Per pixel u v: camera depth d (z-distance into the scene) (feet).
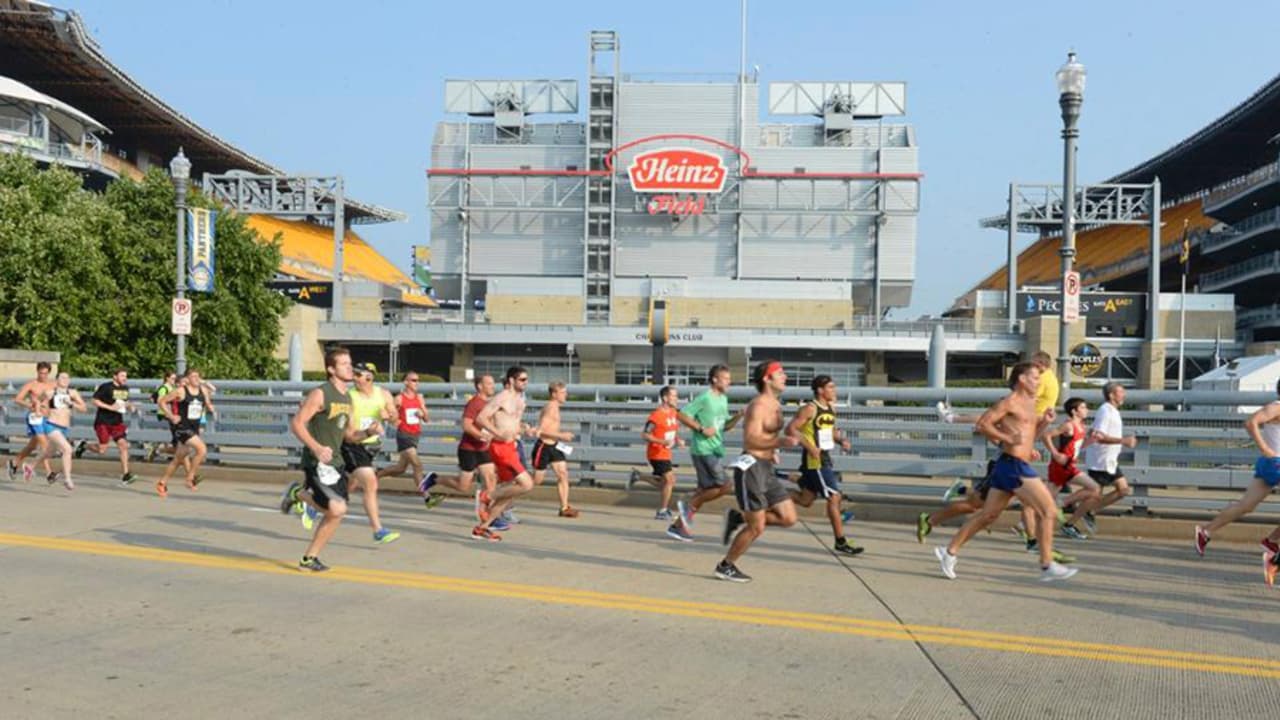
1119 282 350.02
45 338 107.34
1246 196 260.62
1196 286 311.88
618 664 18.31
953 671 18.11
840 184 273.75
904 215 269.85
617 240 274.36
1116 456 34.55
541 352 249.96
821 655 19.10
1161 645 20.15
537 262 274.36
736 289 252.62
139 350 120.57
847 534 35.32
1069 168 44.39
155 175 128.16
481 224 275.18
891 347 236.02
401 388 48.73
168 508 39.11
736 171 272.51
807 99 277.64
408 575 26.35
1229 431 36.17
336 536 32.73
